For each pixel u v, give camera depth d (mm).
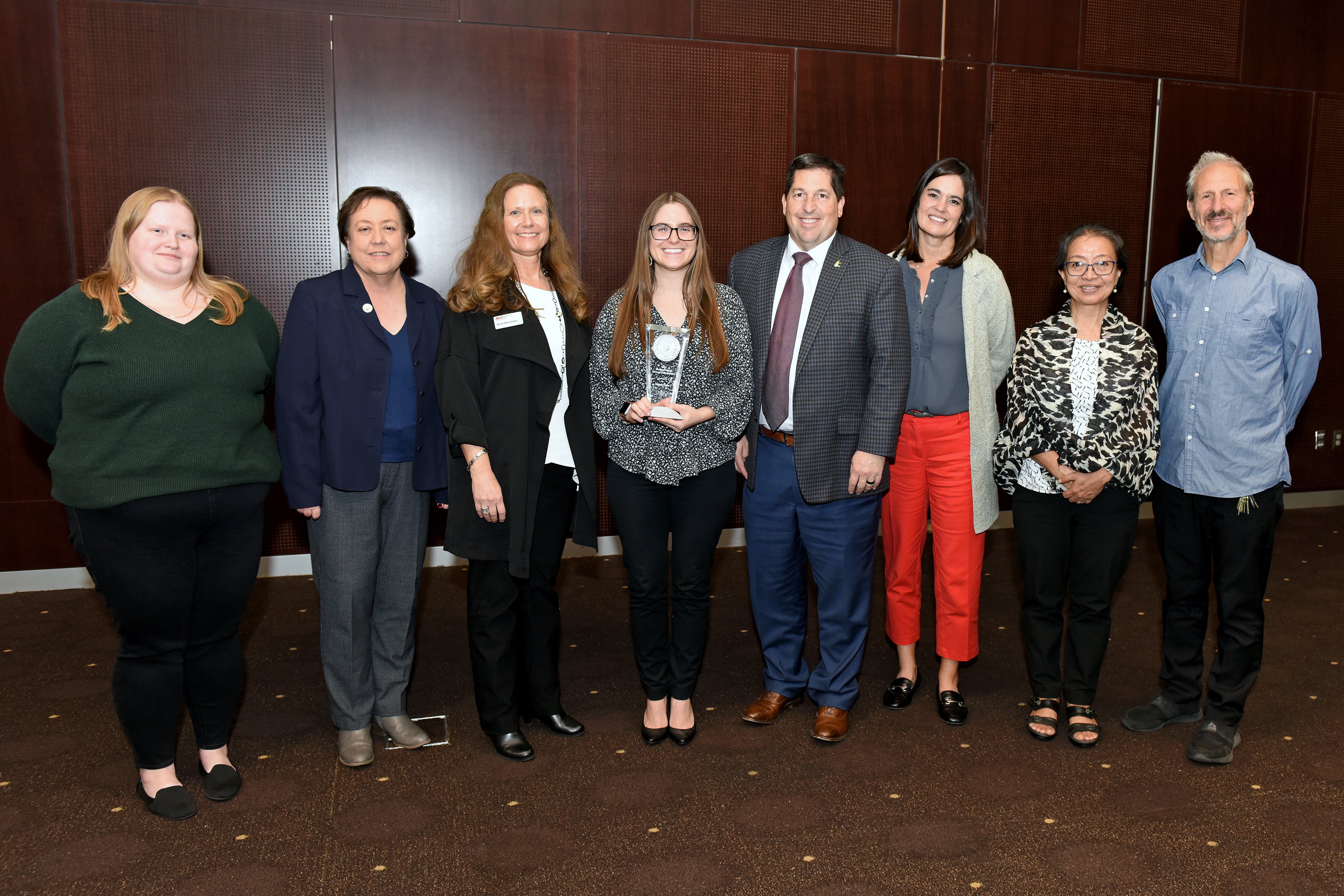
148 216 2137
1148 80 5402
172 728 2369
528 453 2506
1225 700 2691
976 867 2146
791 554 2857
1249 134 5617
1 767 2605
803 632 3004
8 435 4254
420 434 2619
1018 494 2793
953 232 2875
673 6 4703
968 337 2842
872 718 2980
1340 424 6062
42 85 4059
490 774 2592
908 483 2965
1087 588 2748
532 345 2492
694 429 2539
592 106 4656
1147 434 2629
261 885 2066
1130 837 2271
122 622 2227
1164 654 2922
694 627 2715
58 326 2100
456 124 4496
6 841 2234
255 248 4344
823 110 4965
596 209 4738
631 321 2549
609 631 3840
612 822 2336
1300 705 3070
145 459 2133
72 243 4172
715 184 4875
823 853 2199
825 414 2633
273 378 2518
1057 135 5301
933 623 3959
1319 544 5152
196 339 2207
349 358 2477
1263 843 2248
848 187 5059
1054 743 2797
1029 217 5324
